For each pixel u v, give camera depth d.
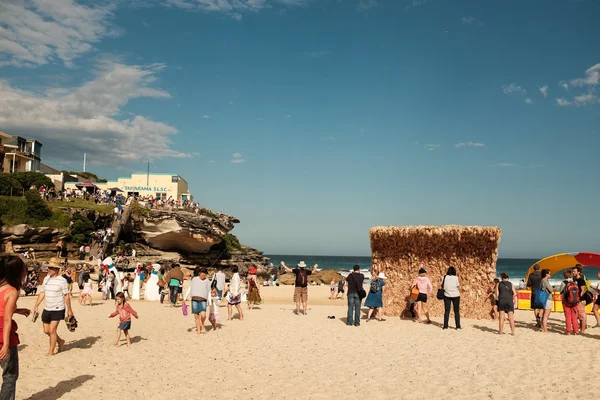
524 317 14.77
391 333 11.66
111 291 20.69
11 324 5.13
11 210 38.41
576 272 11.76
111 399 6.27
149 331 12.18
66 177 64.00
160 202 54.31
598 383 6.82
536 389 6.57
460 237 14.04
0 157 48.72
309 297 32.19
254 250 67.38
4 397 5.07
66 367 7.93
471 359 8.59
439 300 14.48
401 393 6.54
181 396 6.50
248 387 6.97
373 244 15.16
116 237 43.03
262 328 12.72
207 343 10.55
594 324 13.14
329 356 9.12
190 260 50.34
